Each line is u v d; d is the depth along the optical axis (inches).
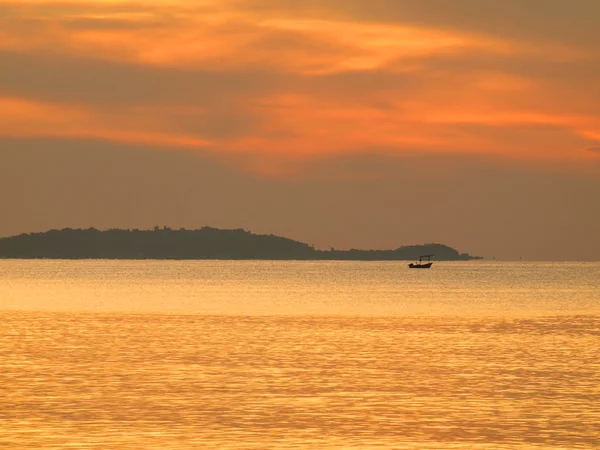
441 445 3983.8
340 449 3900.1
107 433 4158.5
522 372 6245.1
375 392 5329.7
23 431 4188.0
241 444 3969.0
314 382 5708.7
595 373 6195.9
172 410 4714.6
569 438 4128.9
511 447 3954.2
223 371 6210.6
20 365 6466.5
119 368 6333.7
